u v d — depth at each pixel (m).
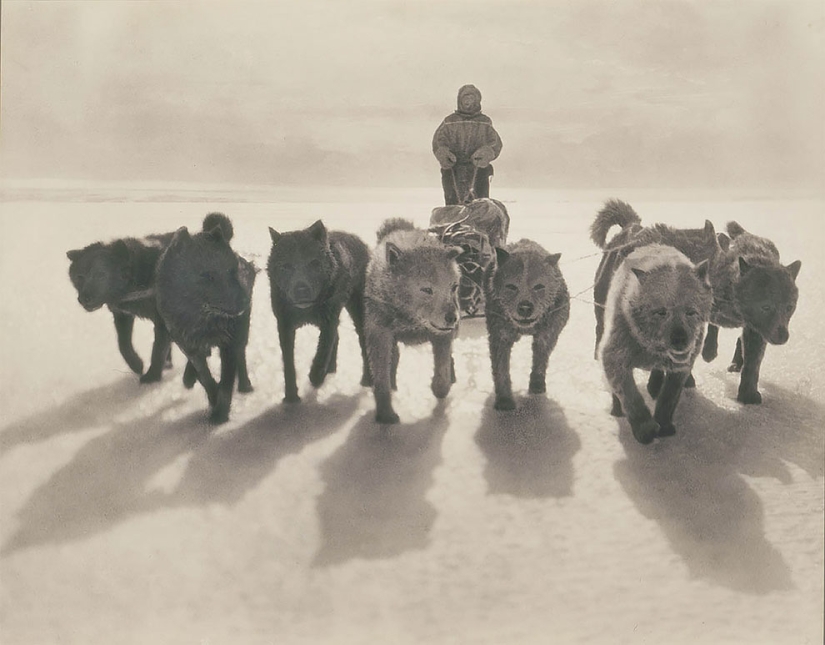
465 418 4.84
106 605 3.05
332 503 3.80
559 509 3.64
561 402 5.07
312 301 4.88
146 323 7.74
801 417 4.72
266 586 3.14
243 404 5.25
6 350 6.62
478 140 7.32
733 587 3.02
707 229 5.09
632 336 4.28
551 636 2.75
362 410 5.07
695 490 3.79
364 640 2.76
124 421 5.03
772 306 4.61
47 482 4.11
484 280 5.09
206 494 3.95
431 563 3.26
